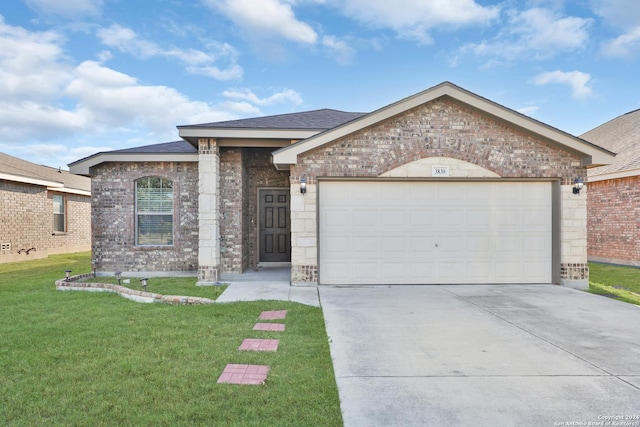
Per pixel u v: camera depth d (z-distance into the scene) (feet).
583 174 28.68
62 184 57.93
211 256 29.40
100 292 25.93
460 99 27.45
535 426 9.52
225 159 32.86
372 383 11.96
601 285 29.63
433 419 9.82
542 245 29.04
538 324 18.57
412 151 28.22
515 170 28.40
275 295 24.85
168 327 17.44
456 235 28.86
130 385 11.44
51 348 14.62
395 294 25.40
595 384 11.94
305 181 27.58
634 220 40.04
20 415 9.75
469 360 13.92
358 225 28.58
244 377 12.10
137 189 34.40
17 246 50.90
